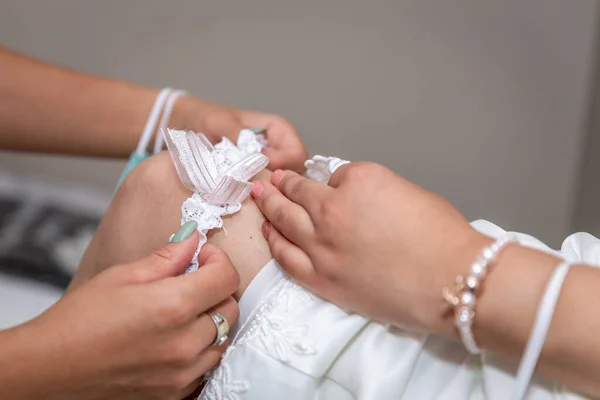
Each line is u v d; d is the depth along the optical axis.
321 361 0.46
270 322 0.47
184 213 0.50
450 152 0.85
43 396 0.46
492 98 0.82
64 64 0.97
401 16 0.81
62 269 0.89
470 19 0.80
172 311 0.45
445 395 0.45
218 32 0.89
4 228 0.95
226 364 0.48
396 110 0.85
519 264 0.42
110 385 0.47
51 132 0.68
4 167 1.07
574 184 0.84
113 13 0.92
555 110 0.82
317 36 0.85
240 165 0.51
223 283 0.47
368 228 0.44
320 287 0.46
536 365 0.42
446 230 0.44
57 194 1.04
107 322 0.45
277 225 0.48
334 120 0.88
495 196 0.86
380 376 0.45
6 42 0.98
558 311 0.41
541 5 0.78
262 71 0.89
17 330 0.46
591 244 0.47
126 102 0.67
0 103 0.66
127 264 0.47
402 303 0.44
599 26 0.77
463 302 0.42
